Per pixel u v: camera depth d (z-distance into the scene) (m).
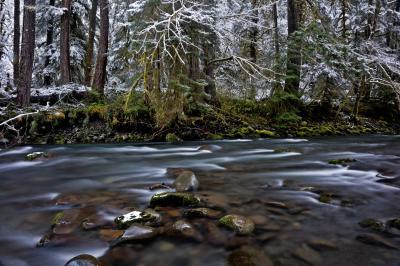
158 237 2.82
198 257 2.55
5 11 16.84
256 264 2.43
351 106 14.74
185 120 9.69
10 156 7.03
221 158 6.66
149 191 4.16
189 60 9.84
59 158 6.66
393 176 4.73
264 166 5.77
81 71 18.03
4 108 9.19
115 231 2.93
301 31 11.41
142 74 9.05
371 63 13.16
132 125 9.43
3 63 13.84
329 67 11.76
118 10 11.73
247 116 11.59
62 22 13.55
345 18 13.78
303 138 10.48
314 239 2.82
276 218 3.25
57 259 2.54
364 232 2.95
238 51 11.87
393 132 13.51
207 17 8.70
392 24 14.92
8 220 3.30
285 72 11.65
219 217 3.23
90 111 9.52
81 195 4.05
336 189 4.18
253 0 14.05
